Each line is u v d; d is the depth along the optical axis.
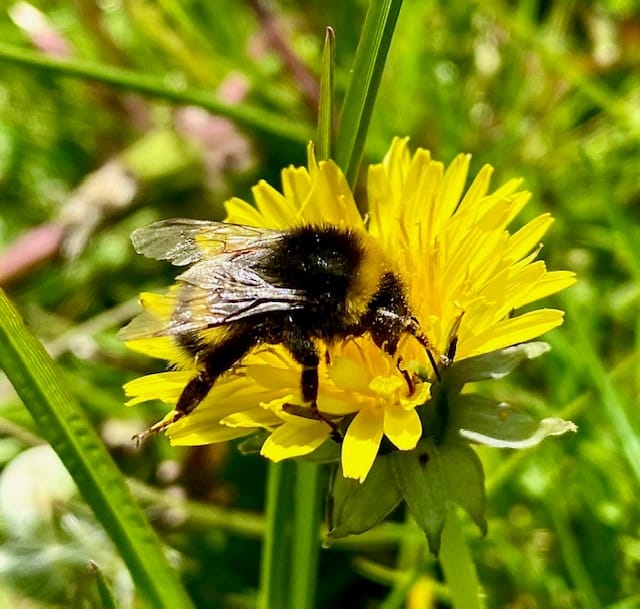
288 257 0.07
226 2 0.14
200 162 0.13
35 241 0.13
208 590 0.10
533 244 0.07
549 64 0.13
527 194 0.07
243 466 0.11
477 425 0.07
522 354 0.07
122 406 0.11
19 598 0.09
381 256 0.07
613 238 0.12
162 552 0.07
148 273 0.13
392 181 0.08
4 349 0.07
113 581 0.09
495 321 0.07
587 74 0.14
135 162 0.13
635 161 0.13
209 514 0.10
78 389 0.11
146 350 0.07
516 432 0.07
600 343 0.11
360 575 0.10
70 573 0.09
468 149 0.13
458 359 0.06
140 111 0.14
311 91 0.13
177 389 0.07
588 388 0.10
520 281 0.07
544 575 0.09
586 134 0.13
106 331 0.12
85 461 0.07
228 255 0.07
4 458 0.11
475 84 0.14
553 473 0.09
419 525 0.06
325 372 0.07
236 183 0.13
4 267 0.12
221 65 0.14
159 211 0.13
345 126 0.08
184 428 0.07
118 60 0.14
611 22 0.14
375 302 0.07
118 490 0.07
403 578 0.09
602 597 0.09
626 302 0.11
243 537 0.10
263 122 0.11
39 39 0.14
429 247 0.07
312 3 0.15
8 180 0.14
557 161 0.13
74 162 0.14
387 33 0.07
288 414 0.07
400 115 0.13
